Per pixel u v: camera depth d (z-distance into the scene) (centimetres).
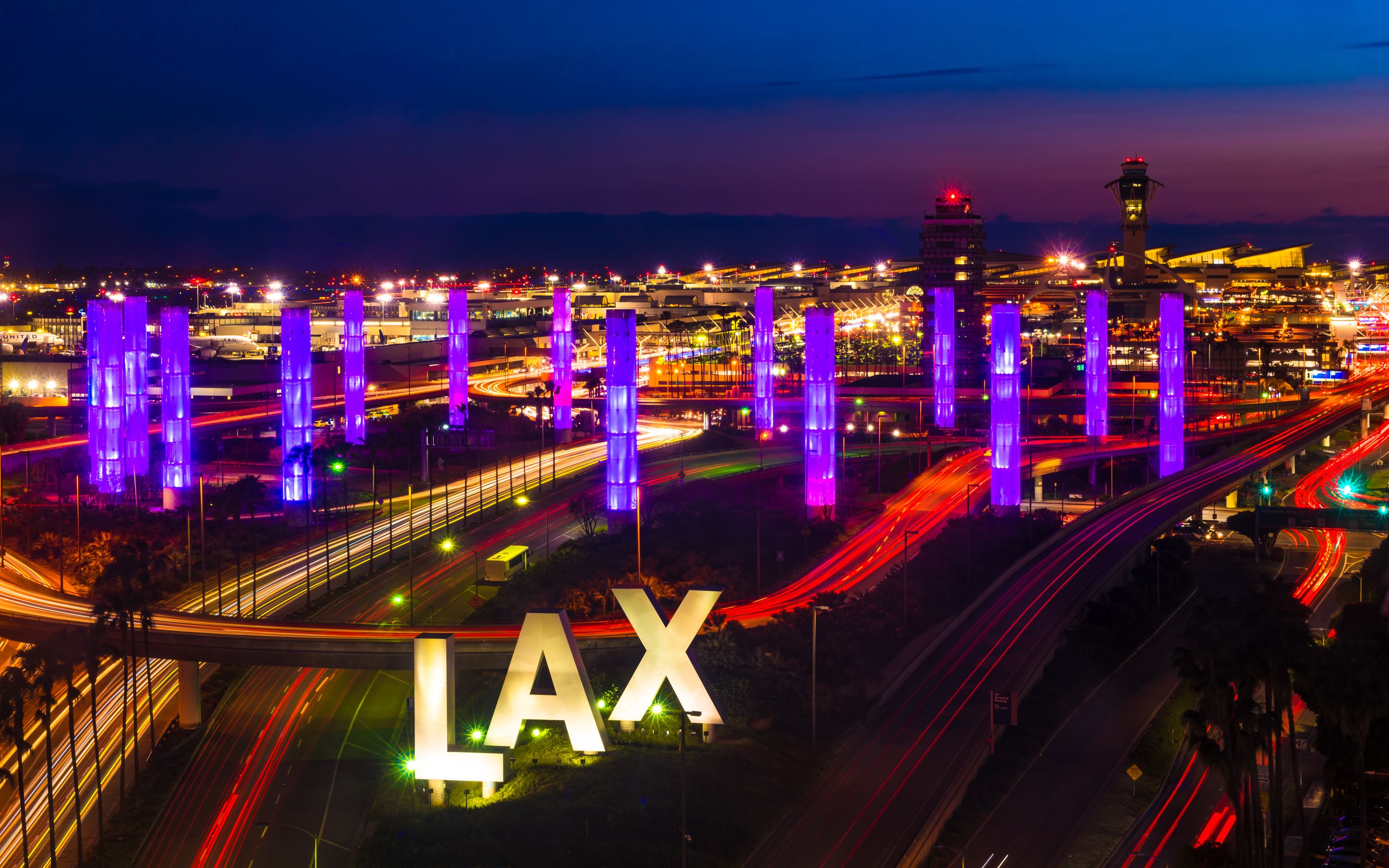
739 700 14562
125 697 14062
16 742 12444
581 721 13125
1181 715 16550
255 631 14662
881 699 15675
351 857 12256
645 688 13775
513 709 13138
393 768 13988
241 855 12394
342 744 14638
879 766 13775
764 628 16838
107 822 13088
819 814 12725
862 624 17012
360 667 14225
